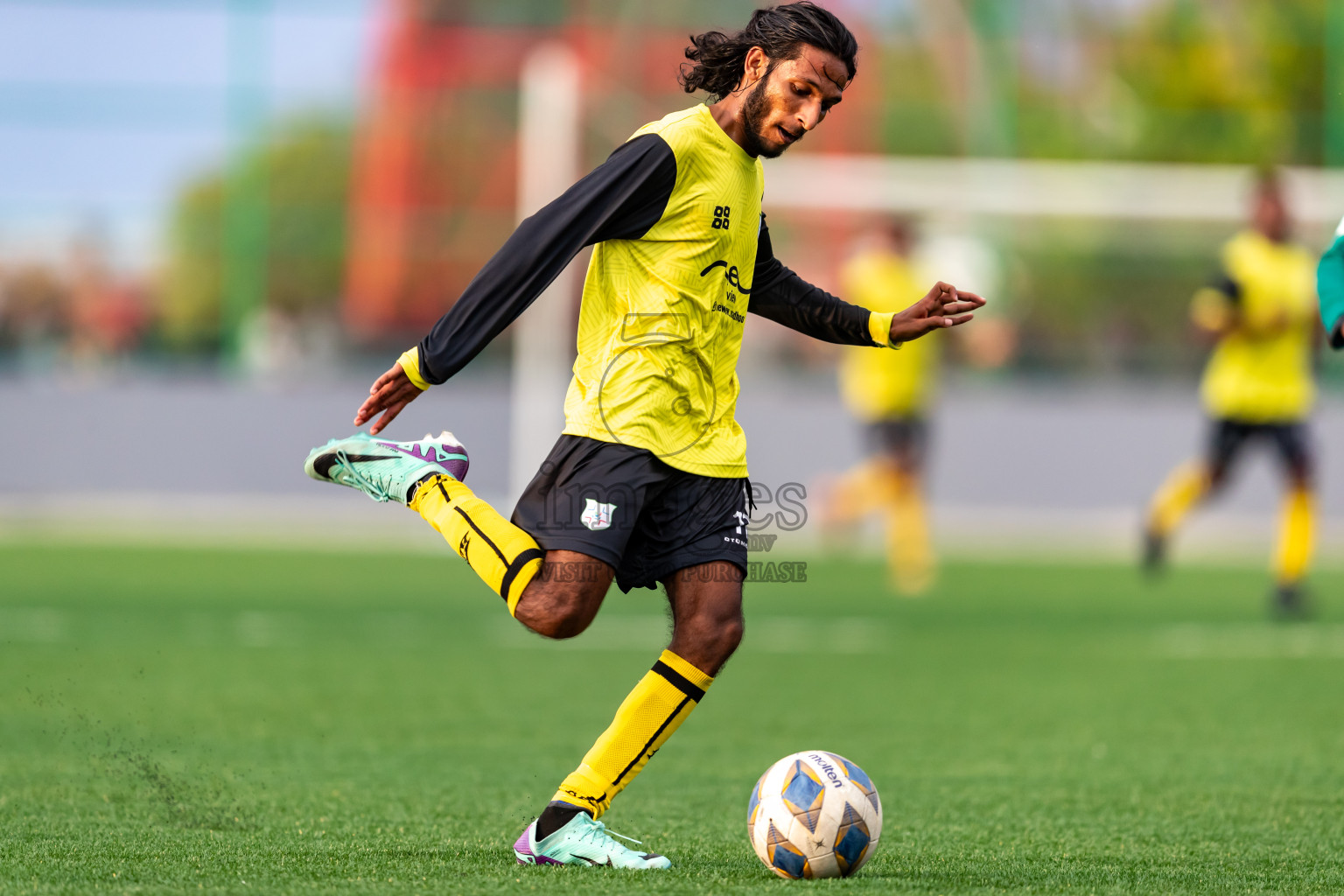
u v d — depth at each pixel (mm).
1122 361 70000
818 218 67625
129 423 65125
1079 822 15156
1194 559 54375
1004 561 52719
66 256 68625
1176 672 28141
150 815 14812
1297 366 36375
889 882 11875
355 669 27297
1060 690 25906
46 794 15883
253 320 70250
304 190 70812
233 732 20703
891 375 42312
